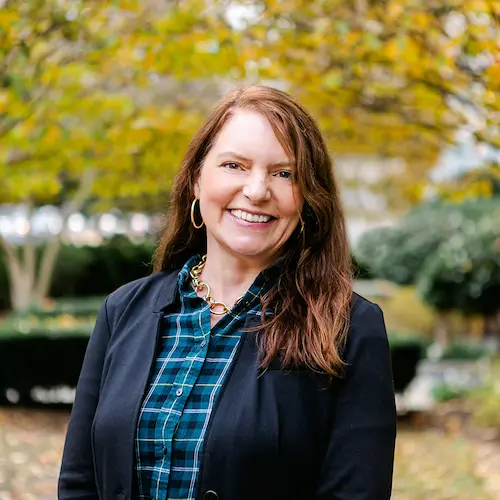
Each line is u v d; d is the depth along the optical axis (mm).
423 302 16375
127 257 20500
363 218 23656
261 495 1960
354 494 1976
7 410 10164
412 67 5250
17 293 17500
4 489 6074
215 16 5809
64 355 10398
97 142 8016
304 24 5637
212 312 2209
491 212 20938
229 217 2178
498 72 4707
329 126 6945
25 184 9703
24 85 5660
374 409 2029
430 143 7285
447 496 6254
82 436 2213
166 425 2025
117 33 5910
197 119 8547
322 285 2143
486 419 9039
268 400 2000
